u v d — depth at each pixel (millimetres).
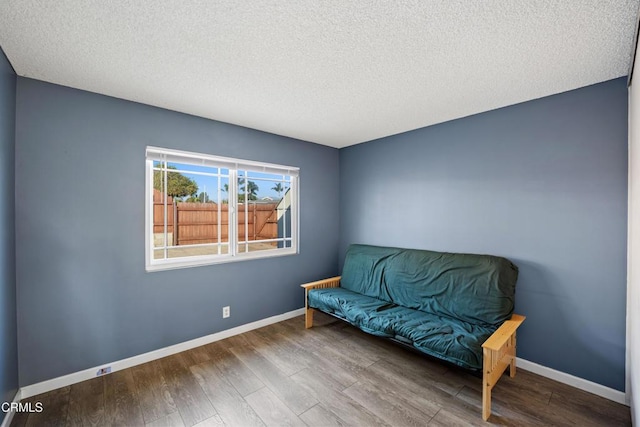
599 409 1868
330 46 1632
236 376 2258
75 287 2172
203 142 2828
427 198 3092
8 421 1717
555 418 1782
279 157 3445
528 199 2383
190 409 1877
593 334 2066
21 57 1741
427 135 3094
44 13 1344
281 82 2082
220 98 2365
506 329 2045
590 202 2090
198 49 1666
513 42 1580
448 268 2652
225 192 3086
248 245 3260
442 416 1805
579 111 2137
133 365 2406
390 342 2883
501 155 2537
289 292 3564
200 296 2809
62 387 2100
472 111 2643
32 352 2002
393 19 1393
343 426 1725
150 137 2510
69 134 2150
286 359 2529
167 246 2699
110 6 1301
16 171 1945
